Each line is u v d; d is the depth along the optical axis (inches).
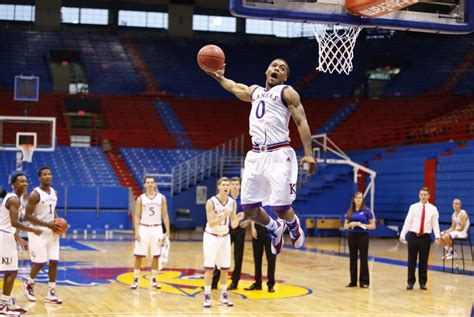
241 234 413.7
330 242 842.2
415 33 1363.2
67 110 1170.6
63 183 985.5
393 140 1032.8
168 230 412.2
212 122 1200.2
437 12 283.0
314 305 360.5
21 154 895.1
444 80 1215.6
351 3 264.7
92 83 1273.4
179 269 518.6
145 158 1075.9
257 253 412.2
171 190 987.9
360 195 440.5
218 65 212.8
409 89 1218.0
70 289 403.5
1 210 306.7
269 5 259.0
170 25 1416.1
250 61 1376.7
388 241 873.5
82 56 1332.4
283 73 202.7
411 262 429.7
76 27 1416.1
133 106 1209.4
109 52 1357.0
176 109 1221.1
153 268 411.5
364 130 1095.6
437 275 510.9
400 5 255.8
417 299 387.5
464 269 552.7
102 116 1185.4
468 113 1009.5
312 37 1441.9
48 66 1289.4
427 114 1097.4
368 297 393.4
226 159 1067.9
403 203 919.7
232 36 1448.1
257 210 202.8
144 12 1438.2
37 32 1362.0
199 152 1106.7
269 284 408.5
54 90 1290.6
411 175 910.4
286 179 195.6
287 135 199.5
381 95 1245.7
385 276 502.9
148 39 1411.2
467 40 1305.4
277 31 1469.0
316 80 1307.8
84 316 315.3
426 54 1301.7
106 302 357.1
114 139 1117.7
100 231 954.7
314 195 982.4
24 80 915.4
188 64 1364.4
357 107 1180.5
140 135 1133.7
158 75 1321.4
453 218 556.1
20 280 442.0
